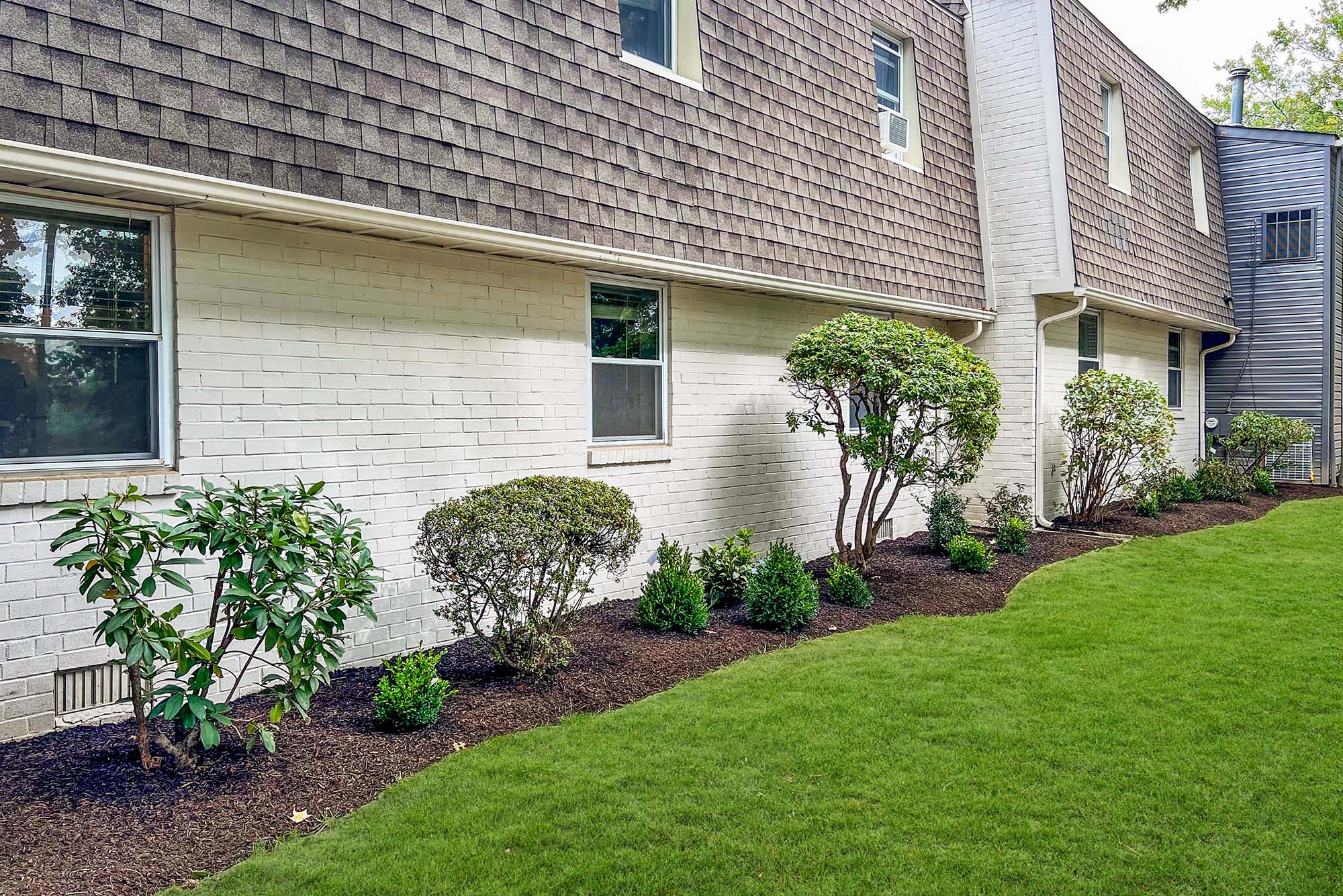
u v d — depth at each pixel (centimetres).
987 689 525
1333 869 332
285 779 394
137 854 327
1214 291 1562
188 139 442
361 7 516
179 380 476
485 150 575
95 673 457
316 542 414
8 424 434
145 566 466
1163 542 1016
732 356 833
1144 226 1312
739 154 776
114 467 462
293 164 480
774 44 825
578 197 632
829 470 959
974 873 328
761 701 503
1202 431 1669
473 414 617
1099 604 733
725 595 733
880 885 320
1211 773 411
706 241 734
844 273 885
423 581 591
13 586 424
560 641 545
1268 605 723
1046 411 1155
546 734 453
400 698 448
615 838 349
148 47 430
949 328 1151
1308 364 1581
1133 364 1399
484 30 580
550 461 669
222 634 498
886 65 1017
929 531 994
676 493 776
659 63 749
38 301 439
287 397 520
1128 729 464
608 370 729
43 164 394
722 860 334
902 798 386
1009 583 827
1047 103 1092
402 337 575
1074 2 1153
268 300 511
